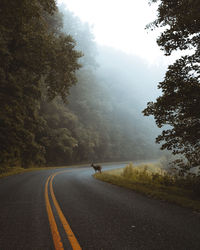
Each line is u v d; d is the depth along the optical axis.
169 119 9.22
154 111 9.05
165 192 9.41
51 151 39.06
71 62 18.84
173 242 3.64
